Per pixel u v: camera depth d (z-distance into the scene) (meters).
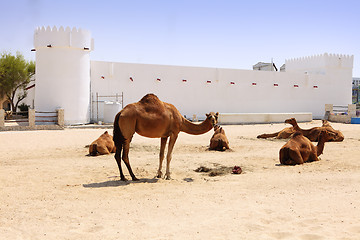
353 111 38.97
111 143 12.97
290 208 5.62
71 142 16.80
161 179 8.50
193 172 9.50
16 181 8.02
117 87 30.95
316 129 16.83
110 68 30.42
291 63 46.72
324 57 41.19
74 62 27.80
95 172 9.26
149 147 14.80
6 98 41.72
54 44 26.94
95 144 12.45
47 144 15.97
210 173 9.16
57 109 25.92
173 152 13.52
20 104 42.28
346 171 9.02
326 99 41.53
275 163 10.72
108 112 28.56
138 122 8.12
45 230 4.76
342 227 4.63
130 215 5.43
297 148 10.35
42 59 27.41
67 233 4.63
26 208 5.83
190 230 4.67
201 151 13.80
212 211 5.57
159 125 8.28
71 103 27.72
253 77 37.38
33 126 24.36
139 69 31.75
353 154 12.23
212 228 4.73
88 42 28.33
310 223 4.86
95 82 30.12
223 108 36.00
